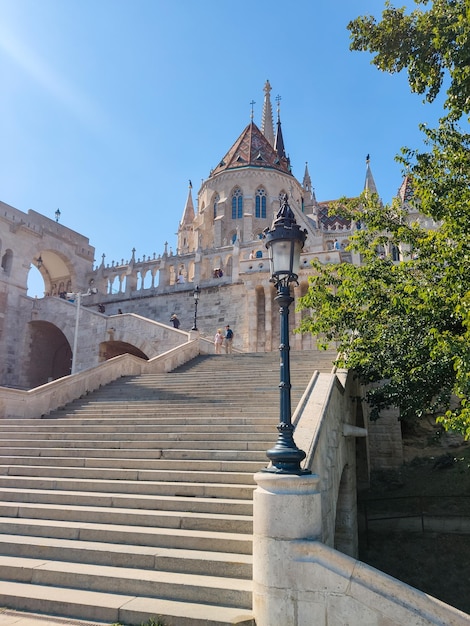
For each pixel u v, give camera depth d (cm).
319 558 499
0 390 1393
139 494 830
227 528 685
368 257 1305
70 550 663
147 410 1322
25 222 4481
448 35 897
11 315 4078
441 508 1977
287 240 655
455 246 1002
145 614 525
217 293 3803
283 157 7381
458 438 2298
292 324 3209
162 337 2891
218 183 5634
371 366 1334
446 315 978
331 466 914
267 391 1416
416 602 461
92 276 5006
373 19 1054
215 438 1029
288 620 491
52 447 1124
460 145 1023
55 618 541
